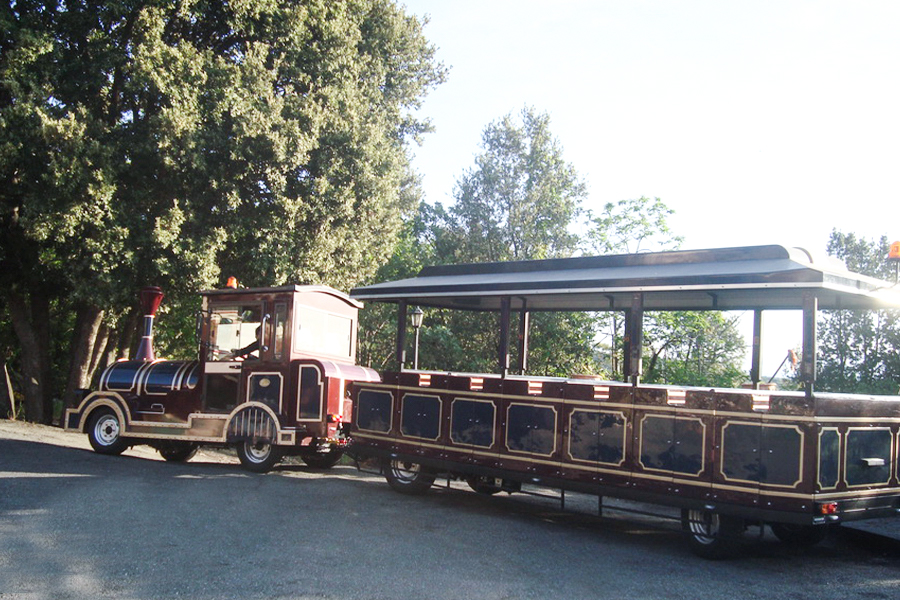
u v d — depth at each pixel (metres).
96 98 19.39
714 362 18.69
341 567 6.64
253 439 12.55
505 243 34.81
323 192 20.27
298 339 12.77
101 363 23.67
